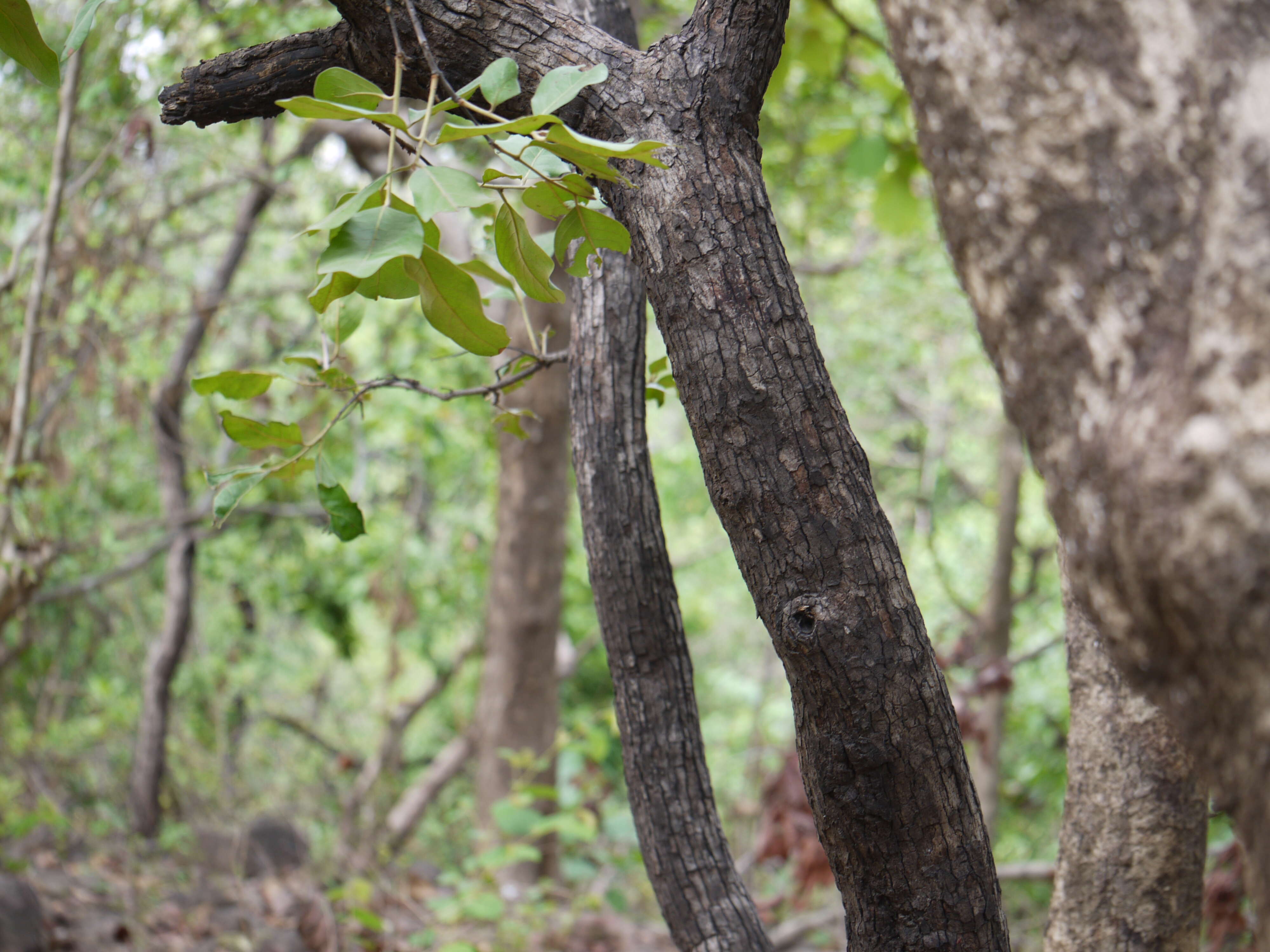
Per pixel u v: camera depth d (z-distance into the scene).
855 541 0.96
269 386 1.31
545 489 5.02
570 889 5.02
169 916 3.83
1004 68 0.60
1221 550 0.49
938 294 7.30
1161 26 0.55
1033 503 7.25
